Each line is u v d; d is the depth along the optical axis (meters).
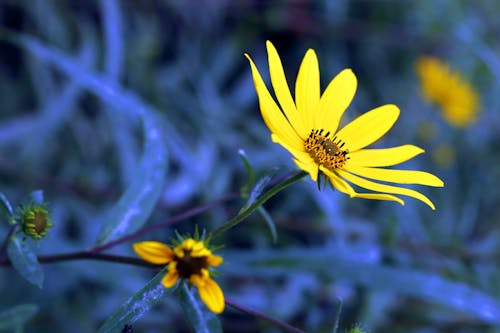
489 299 0.51
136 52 0.60
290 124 0.40
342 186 0.38
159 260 0.35
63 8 0.61
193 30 0.66
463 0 0.77
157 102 0.59
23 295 0.50
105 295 0.52
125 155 0.56
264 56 0.69
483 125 0.77
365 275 0.50
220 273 0.36
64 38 0.60
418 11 0.72
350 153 0.41
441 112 0.70
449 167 0.71
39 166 0.56
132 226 0.41
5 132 0.55
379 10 0.72
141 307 0.36
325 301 0.56
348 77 0.42
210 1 0.67
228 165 0.58
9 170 0.54
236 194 0.41
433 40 0.73
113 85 0.52
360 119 0.41
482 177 0.73
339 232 0.55
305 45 0.70
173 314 0.52
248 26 0.67
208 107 0.61
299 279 0.54
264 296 0.54
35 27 0.59
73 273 0.51
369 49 0.73
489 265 0.58
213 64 0.66
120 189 0.55
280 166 0.38
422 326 0.55
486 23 0.79
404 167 0.69
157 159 0.42
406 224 0.61
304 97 0.41
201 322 0.37
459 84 0.70
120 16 0.60
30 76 0.58
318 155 0.40
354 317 0.55
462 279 0.56
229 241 0.56
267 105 0.38
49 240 0.50
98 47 0.59
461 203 0.70
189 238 0.36
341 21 0.70
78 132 0.58
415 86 0.73
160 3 0.64
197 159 0.56
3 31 0.52
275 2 0.68
